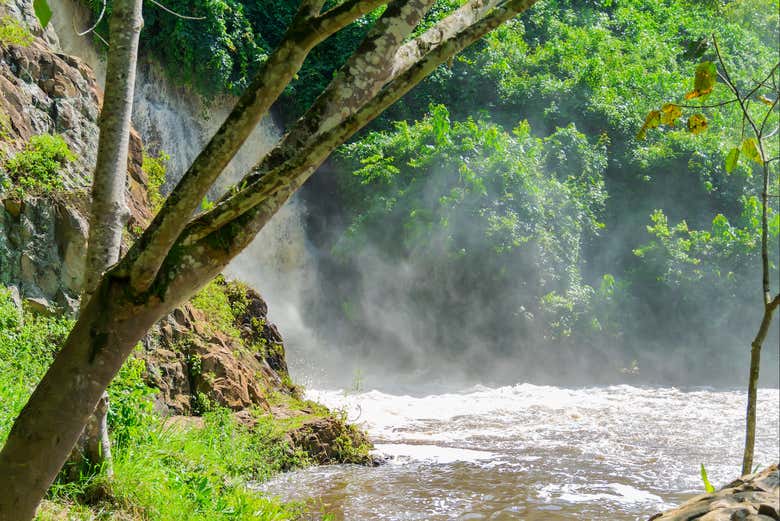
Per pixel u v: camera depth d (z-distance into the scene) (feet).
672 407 48.88
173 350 30.42
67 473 19.20
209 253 9.81
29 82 31.96
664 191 80.79
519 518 24.40
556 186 72.28
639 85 88.79
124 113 17.69
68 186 29.63
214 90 70.18
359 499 25.96
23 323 25.76
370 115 9.09
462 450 34.63
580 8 104.32
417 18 10.36
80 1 62.44
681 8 106.73
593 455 33.94
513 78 84.48
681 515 6.15
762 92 90.74
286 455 29.89
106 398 19.52
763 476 6.68
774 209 79.00
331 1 79.20
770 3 104.68
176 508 19.85
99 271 17.63
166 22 68.54
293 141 10.18
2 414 19.69
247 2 78.74
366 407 46.37
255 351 36.68
